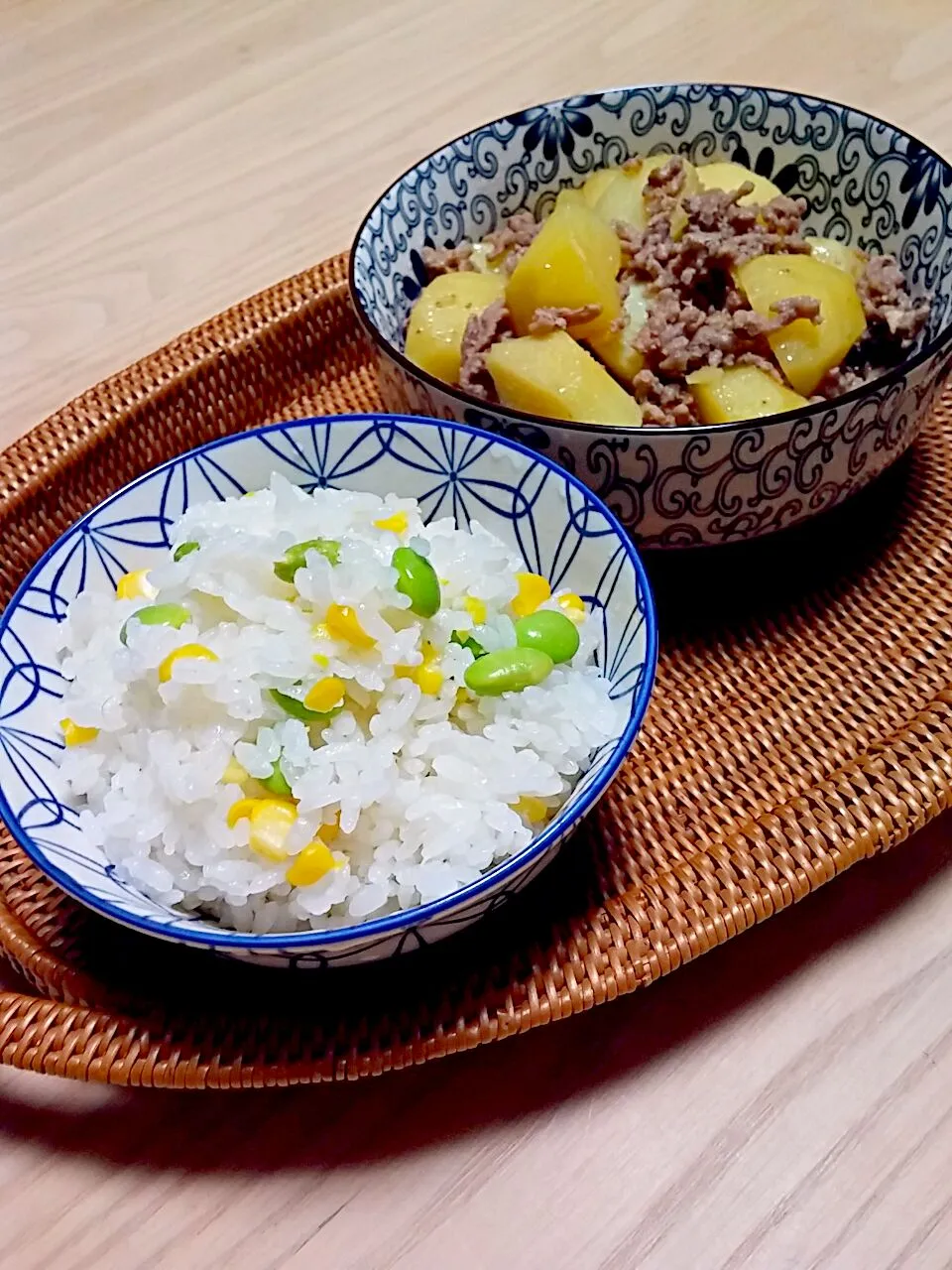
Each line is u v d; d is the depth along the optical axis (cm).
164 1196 26
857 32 53
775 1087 27
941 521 35
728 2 56
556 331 34
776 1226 25
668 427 32
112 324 44
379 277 37
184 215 48
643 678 27
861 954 28
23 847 26
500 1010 26
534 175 41
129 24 61
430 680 28
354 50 57
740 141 40
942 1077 26
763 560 34
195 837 27
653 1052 27
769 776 30
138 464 38
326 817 27
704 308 36
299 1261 25
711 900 27
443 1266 25
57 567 31
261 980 28
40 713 29
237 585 29
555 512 31
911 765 28
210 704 27
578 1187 26
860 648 32
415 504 32
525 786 27
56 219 49
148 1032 26
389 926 24
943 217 36
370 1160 26
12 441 40
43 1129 27
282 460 33
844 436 31
